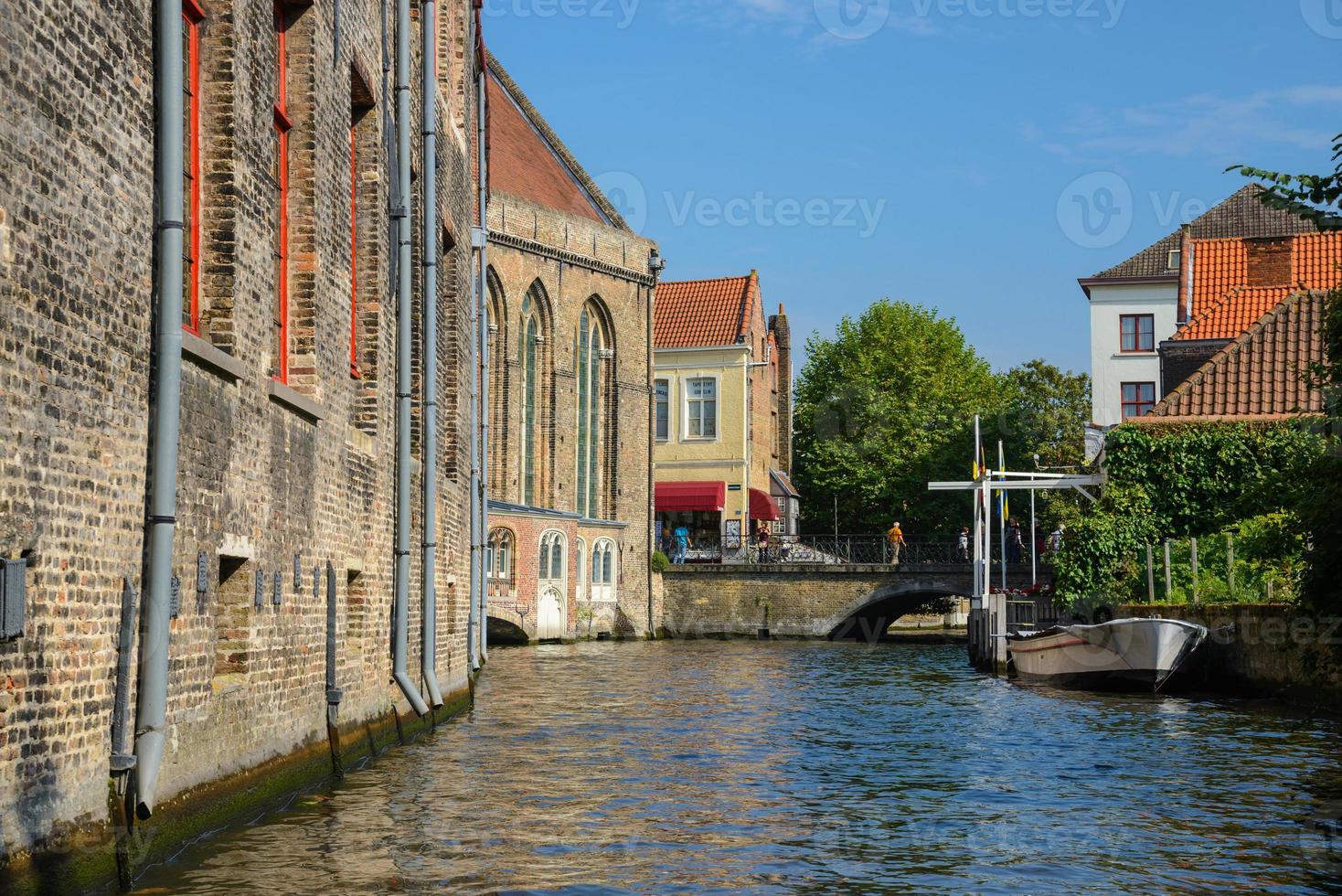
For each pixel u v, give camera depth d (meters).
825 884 10.84
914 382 72.06
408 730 19.30
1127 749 19.62
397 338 18.70
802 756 18.95
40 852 8.34
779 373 80.69
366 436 16.89
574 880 10.83
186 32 11.51
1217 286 55.66
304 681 14.19
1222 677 28.47
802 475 78.75
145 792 9.67
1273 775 16.91
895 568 56.84
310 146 14.45
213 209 11.81
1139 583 32.94
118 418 9.43
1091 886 10.84
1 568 7.89
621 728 22.47
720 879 10.99
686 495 68.00
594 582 58.00
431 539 19.97
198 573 10.94
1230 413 34.28
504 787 15.41
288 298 14.45
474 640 29.64
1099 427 44.28
